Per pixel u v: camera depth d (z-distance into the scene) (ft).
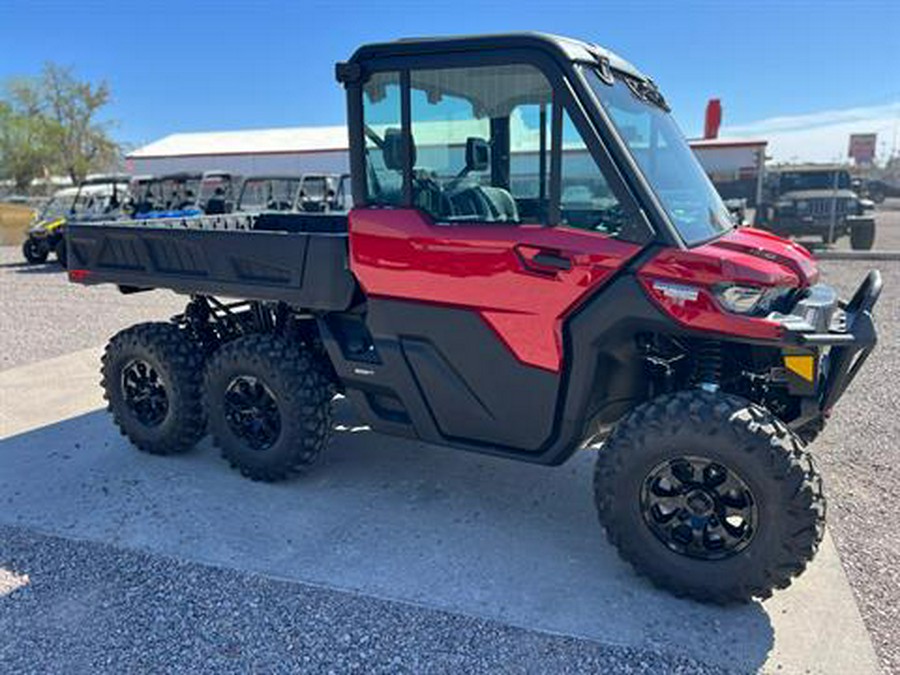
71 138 162.71
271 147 98.84
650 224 9.14
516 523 11.67
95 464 14.39
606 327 9.48
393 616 9.29
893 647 8.52
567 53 9.40
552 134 9.53
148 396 14.71
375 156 10.89
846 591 9.60
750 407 9.00
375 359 11.73
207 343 15.05
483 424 10.91
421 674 8.29
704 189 11.53
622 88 10.48
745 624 9.00
